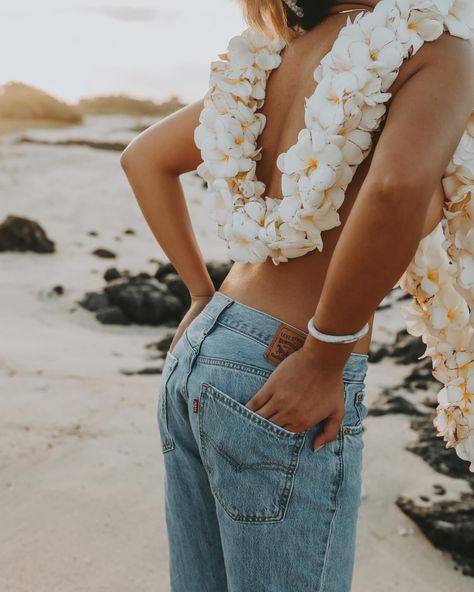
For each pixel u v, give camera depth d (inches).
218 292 56.2
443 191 52.2
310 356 48.1
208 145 54.8
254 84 54.9
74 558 95.7
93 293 244.5
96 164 651.5
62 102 1179.9
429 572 97.3
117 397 150.9
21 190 511.2
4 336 203.0
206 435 51.5
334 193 48.1
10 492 110.2
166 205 65.6
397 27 45.8
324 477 50.4
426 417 141.9
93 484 113.7
